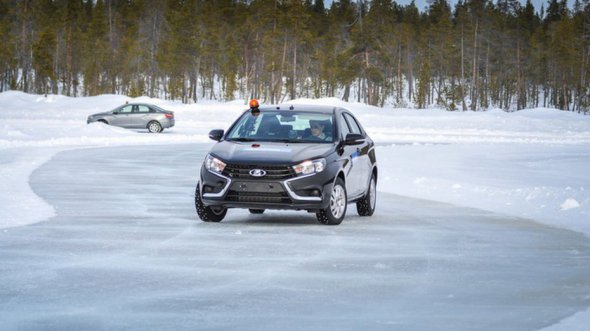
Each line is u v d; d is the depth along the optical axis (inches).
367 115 3189.0
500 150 1437.0
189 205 585.9
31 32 6107.3
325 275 327.3
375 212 581.9
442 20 6678.2
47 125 1760.6
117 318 249.1
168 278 315.3
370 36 4808.1
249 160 473.4
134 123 1918.1
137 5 7062.0
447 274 334.6
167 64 5684.1
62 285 298.5
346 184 507.5
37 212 527.8
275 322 247.0
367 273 333.7
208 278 316.8
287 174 469.4
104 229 454.0
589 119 3462.1
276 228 473.4
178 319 249.1
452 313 262.4
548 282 319.6
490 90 6737.2
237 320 248.8
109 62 6053.2
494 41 6146.7
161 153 1206.3
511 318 256.1
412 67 7027.6
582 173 970.7
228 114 3132.4
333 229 474.3
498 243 429.7
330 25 6929.1
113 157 1104.2
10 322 242.2
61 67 6318.9
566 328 243.3
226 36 6412.4
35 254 367.2
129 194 658.2
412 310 266.2
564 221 538.3
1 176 775.1
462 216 558.6
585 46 6441.9
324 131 514.6
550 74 6678.2
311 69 6299.2
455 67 6353.3
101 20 6638.8
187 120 2741.1
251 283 308.2
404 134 2128.4
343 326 242.8
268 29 5659.5
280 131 515.8
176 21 5974.4
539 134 2324.1
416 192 740.7
